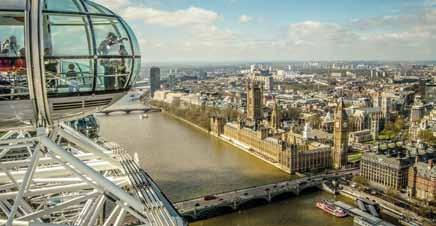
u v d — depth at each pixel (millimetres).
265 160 196125
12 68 19219
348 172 179625
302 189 152750
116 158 36000
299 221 123938
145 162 187000
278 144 192250
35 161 22031
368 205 132875
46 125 22188
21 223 23141
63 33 20281
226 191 146000
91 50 21078
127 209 26688
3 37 18859
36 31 18812
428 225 119625
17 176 29641
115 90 22859
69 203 27312
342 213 126062
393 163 153625
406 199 144250
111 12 22625
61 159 25828
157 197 27172
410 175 149750
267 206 137750
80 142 28969
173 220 24297
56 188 29656
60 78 20422
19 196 21500
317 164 186125
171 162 187625
